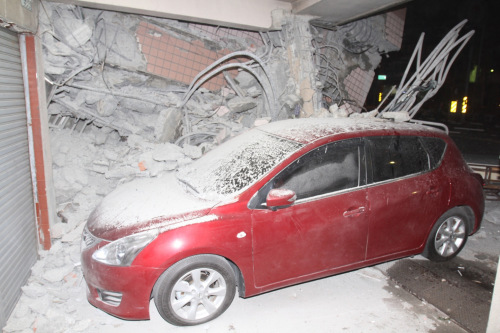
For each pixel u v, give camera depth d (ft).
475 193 12.97
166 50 20.77
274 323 9.75
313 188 10.18
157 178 13.07
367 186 10.77
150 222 9.19
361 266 11.12
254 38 23.56
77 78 17.79
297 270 10.19
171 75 21.08
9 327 9.36
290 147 10.56
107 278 8.89
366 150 10.98
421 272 12.47
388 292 11.27
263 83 20.79
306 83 21.54
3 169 10.21
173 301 9.12
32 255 12.39
